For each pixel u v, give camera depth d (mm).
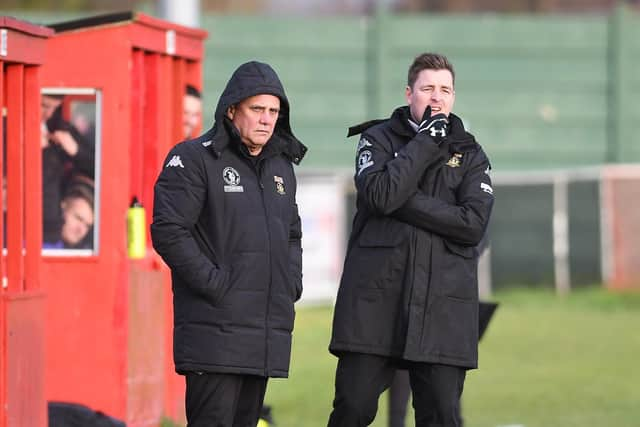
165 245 21641
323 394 41469
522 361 49906
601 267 74938
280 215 22375
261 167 22438
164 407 32438
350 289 23312
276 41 78062
